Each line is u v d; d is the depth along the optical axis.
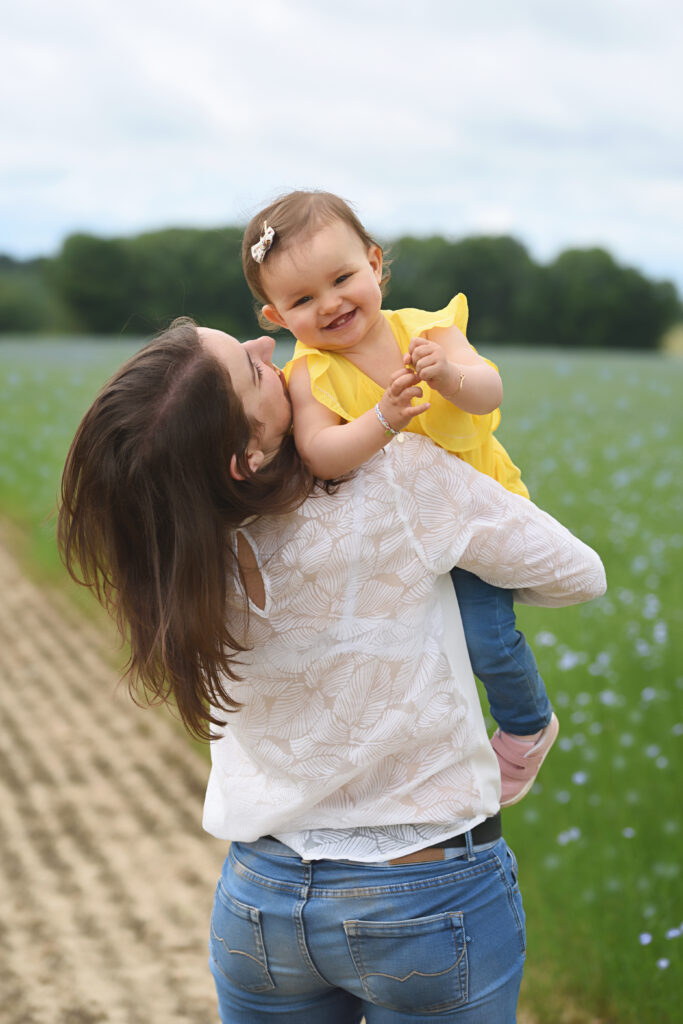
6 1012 3.43
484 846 1.66
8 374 25.48
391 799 1.62
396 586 1.58
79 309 53.16
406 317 1.74
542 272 57.44
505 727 1.86
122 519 1.51
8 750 5.67
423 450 1.61
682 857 3.47
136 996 3.53
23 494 12.15
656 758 4.20
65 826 4.80
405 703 1.61
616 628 6.02
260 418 1.58
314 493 1.58
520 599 1.80
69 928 3.96
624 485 11.05
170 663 1.54
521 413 17.98
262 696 1.62
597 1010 3.08
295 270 1.67
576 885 3.44
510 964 1.66
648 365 34.44
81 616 8.18
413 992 1.60
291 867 1.64
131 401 1.48
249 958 1.69
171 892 4.23
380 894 1.59
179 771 5.39
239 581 1.56
